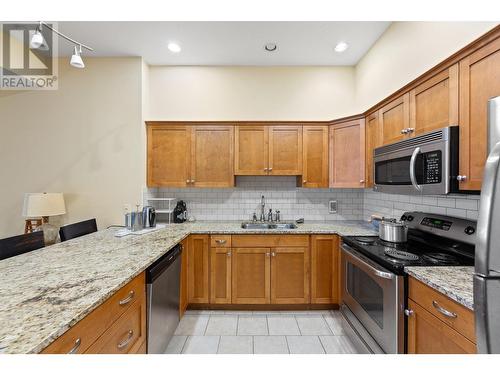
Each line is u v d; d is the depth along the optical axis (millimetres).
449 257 1564
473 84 1245
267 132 2850
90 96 2803
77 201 2791
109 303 1111
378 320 1566
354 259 1873
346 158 2697
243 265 2502
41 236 1792
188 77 3082
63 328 801
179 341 2025
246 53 2791
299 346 1963
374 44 2621
